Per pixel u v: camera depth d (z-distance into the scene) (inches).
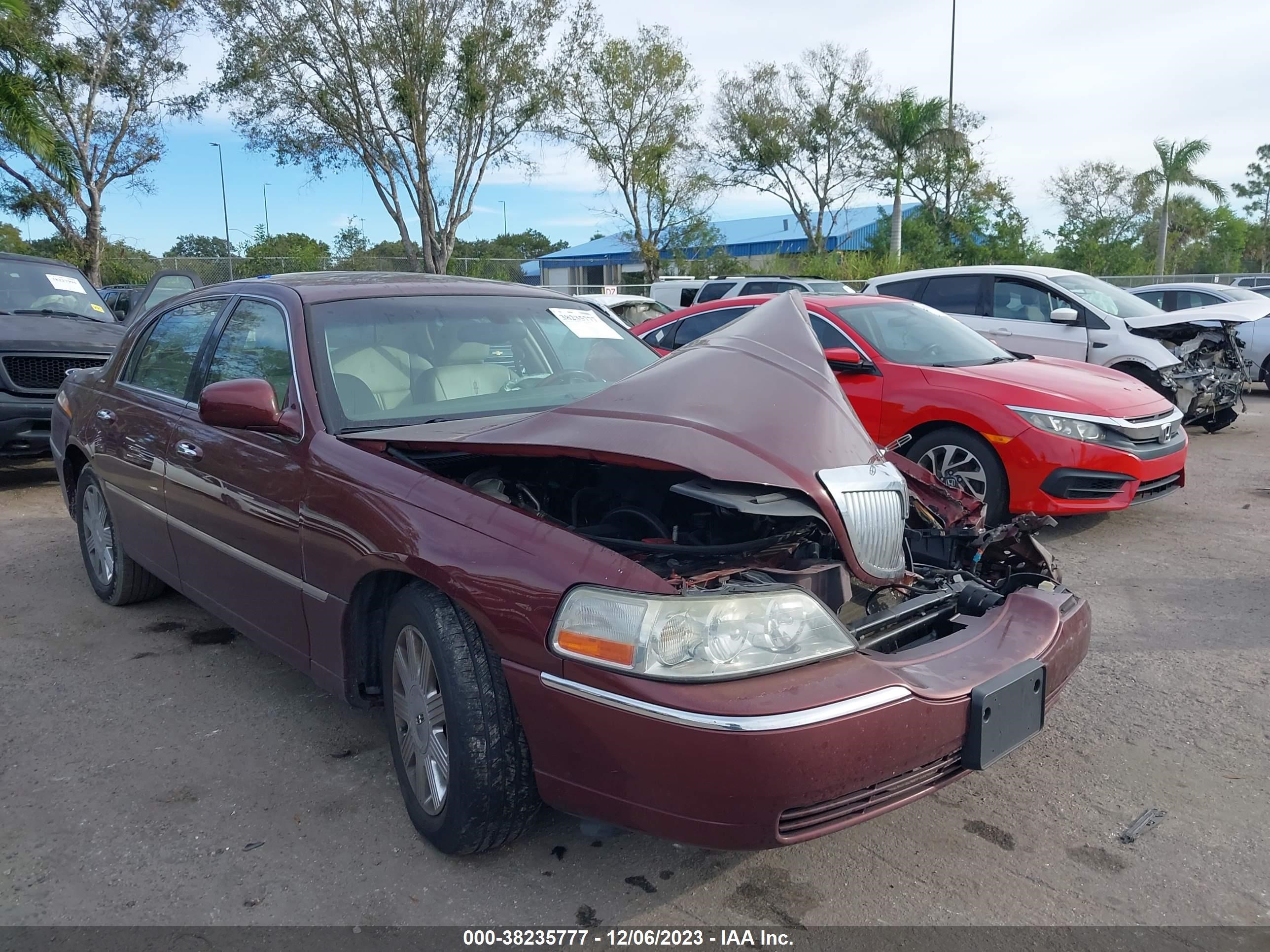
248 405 121.9
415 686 111.4
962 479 241.3
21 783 127.6
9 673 163.8
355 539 113.7
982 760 98.0
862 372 261.6
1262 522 260.7
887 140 1122.0
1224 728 141.6
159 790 125.7
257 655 172.1
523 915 100.9
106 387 191.5
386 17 926.4
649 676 87.9
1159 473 236.7
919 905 102.2
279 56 917.8
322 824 117.8
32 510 285.6
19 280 358.9
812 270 1131.9
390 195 1004.6
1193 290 582.2
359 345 137.9
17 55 655.8
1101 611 191.5
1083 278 415.2
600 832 98.8
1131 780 127.6
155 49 925.8
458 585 100.0
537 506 118.9
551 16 973.8
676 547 105.0
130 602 194.5
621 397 109.2
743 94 1293.1
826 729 86.6
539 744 96.0
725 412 105.6
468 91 946.7
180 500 155.5
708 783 86.0
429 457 120.4
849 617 117.4
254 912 101.1
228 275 1067.3
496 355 147.2
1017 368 257.4
